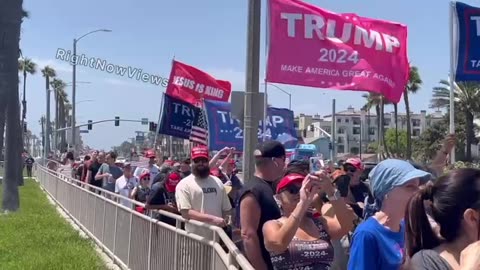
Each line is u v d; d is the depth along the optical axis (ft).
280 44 29.99
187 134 46.26
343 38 30.58
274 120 41.37
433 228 9.61
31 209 71.82
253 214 16.33
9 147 67.67
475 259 8.13
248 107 30.14
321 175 14.99
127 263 34.04
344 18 30.55
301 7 30.19
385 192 11.88
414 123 472.44
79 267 34.22
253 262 16.24
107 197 43.09
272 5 30.07
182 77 46.50
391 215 11.87
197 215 23.81
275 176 16.98
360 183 27.78
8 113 67.31
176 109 46.26
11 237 46.11
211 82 46.98
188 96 46.47
